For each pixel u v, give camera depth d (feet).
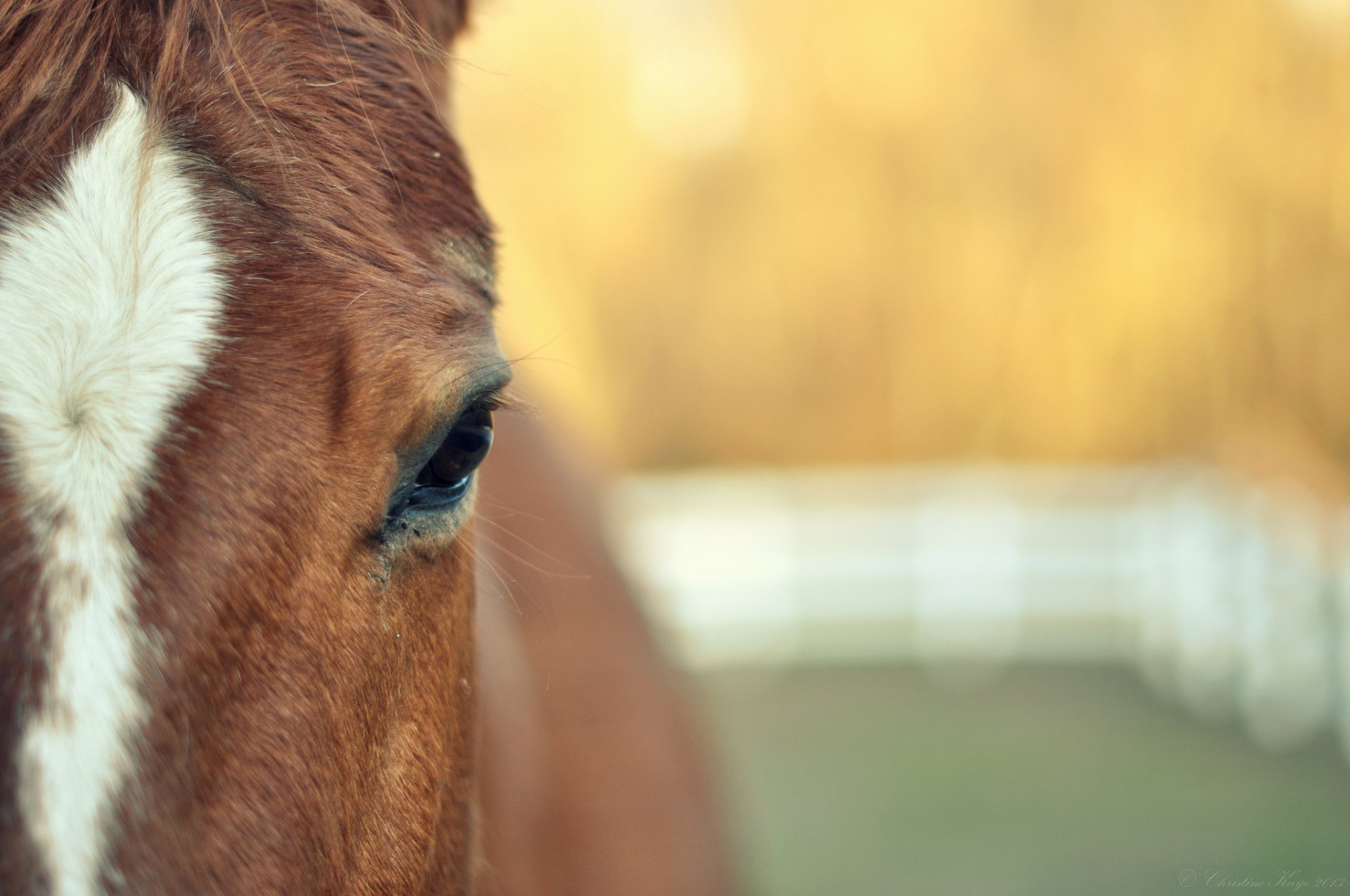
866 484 40.22
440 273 4.65
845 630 37.19
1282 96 63.41
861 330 69.62
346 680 4.12
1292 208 62.59
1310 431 62.44
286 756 3.83
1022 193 67.51
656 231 70.90
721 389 71.10
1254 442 39.93
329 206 4.33
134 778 3.44
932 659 36.86
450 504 4.70
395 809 4.51
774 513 38.50
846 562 37.11
